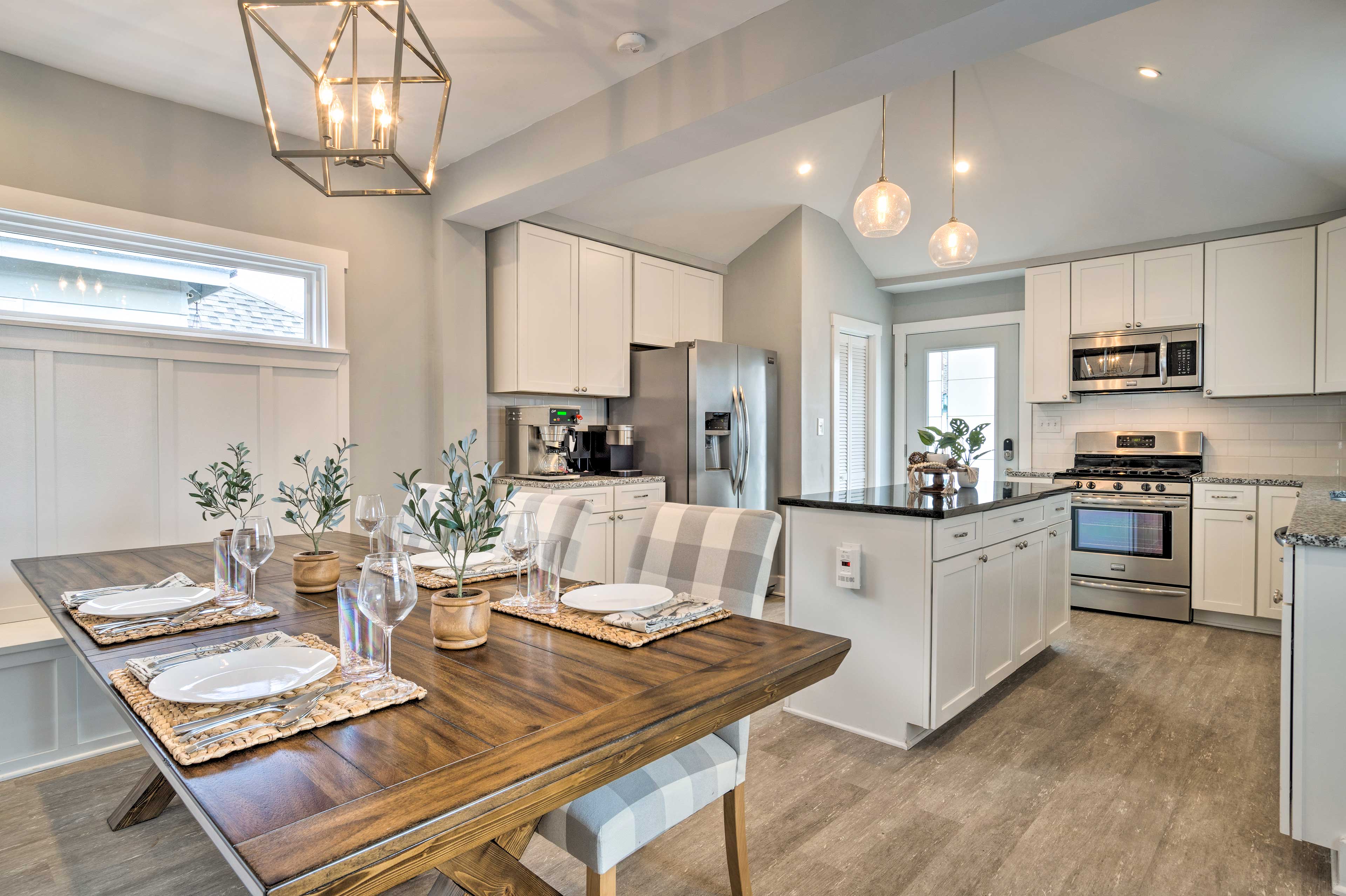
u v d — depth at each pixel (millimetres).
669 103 2791
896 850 1924
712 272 5336
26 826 2057
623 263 4672
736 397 4672
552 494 2264
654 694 1072
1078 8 1979
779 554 5059
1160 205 4379
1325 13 2371
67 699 2436
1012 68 3840
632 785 1361
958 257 3445
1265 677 3291
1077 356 4844
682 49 2732
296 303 3475
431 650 1298
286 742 910
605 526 4125
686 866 1863
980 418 5680
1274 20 2520
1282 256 4152
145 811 2068
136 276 3039
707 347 4500
